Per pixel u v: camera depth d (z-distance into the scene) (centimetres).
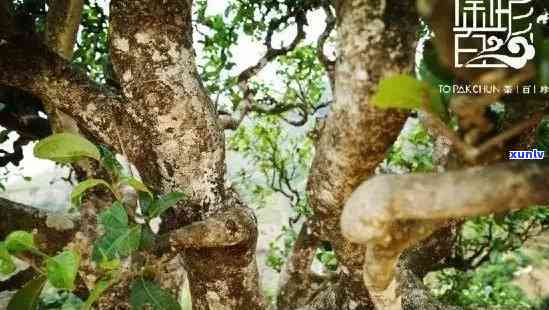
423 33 181
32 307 145
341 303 221
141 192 169
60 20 231
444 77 86
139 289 159
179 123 190
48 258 127
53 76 194
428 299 224
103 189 237
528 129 139
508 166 71
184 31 192
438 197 73
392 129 123
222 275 203
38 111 325
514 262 588
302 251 415
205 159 197
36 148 138
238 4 416
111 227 147
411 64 117
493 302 537
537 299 642
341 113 124
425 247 283
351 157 129
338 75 123
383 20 114
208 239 186
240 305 210
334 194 142
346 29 118
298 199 577
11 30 188
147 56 185
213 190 201
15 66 191
